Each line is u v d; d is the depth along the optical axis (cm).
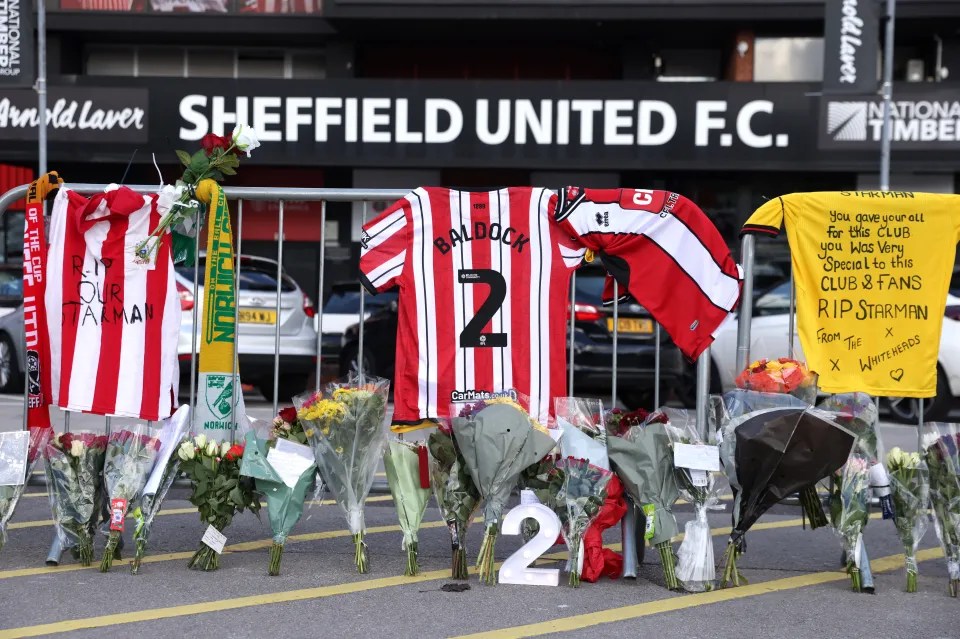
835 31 2159
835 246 726
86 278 727
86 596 610
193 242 747
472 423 638
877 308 722
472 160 2588
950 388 1390
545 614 591
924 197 726
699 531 653
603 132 2558
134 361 723
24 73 2042
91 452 672
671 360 1420
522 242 701
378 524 838
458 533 657
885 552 770
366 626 563
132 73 2938
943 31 2688
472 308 698
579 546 652
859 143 2452
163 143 2603
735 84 2525
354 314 1759
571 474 643
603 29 2736
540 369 696
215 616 575
